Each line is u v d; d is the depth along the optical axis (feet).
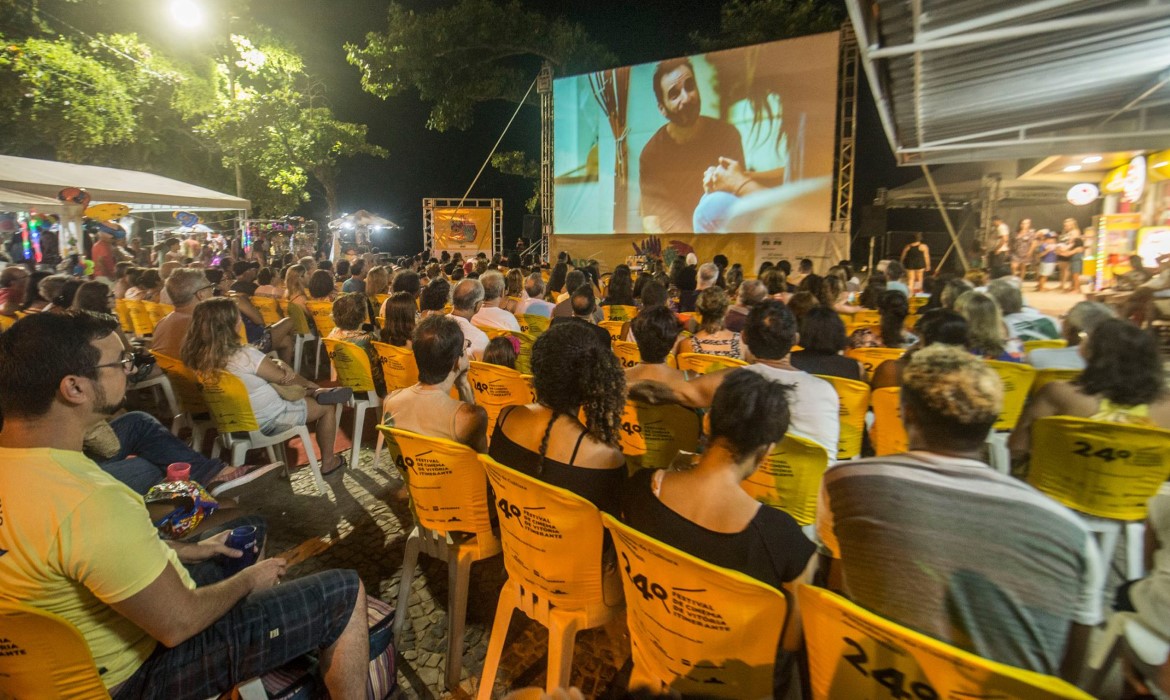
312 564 11.12
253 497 13.76
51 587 4.91
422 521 8.34
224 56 64.69
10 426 5.10
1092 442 8.25
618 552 5.50
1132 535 8.71
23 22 50.31
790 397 8.47
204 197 42.55
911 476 4.74
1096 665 5.83
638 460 10.82
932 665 3.71
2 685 4.96
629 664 8.54
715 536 5.34
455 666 8.17
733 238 43.68
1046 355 12.38
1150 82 21.83
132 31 56.39
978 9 13.91
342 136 78.38
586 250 49.01
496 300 20.07
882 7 13.53
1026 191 56.49
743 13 51.98
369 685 7.18
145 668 5.56
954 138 28.19
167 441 10.58
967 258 58.65
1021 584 4.36
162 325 14.79
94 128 51.96
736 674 4.98
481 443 8.91
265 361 12.84
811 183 40.24
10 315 18.88
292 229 71.51
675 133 43.88
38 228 40.55
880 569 4.77
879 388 10.53
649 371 10.20
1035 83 20.77
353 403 15.57
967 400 4.67
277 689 6.36
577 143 47.73
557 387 7.13
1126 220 39.99
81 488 4.97
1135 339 8.45
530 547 6.66
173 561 5.47
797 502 8.54
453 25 50.60
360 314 16.61
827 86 38.93
